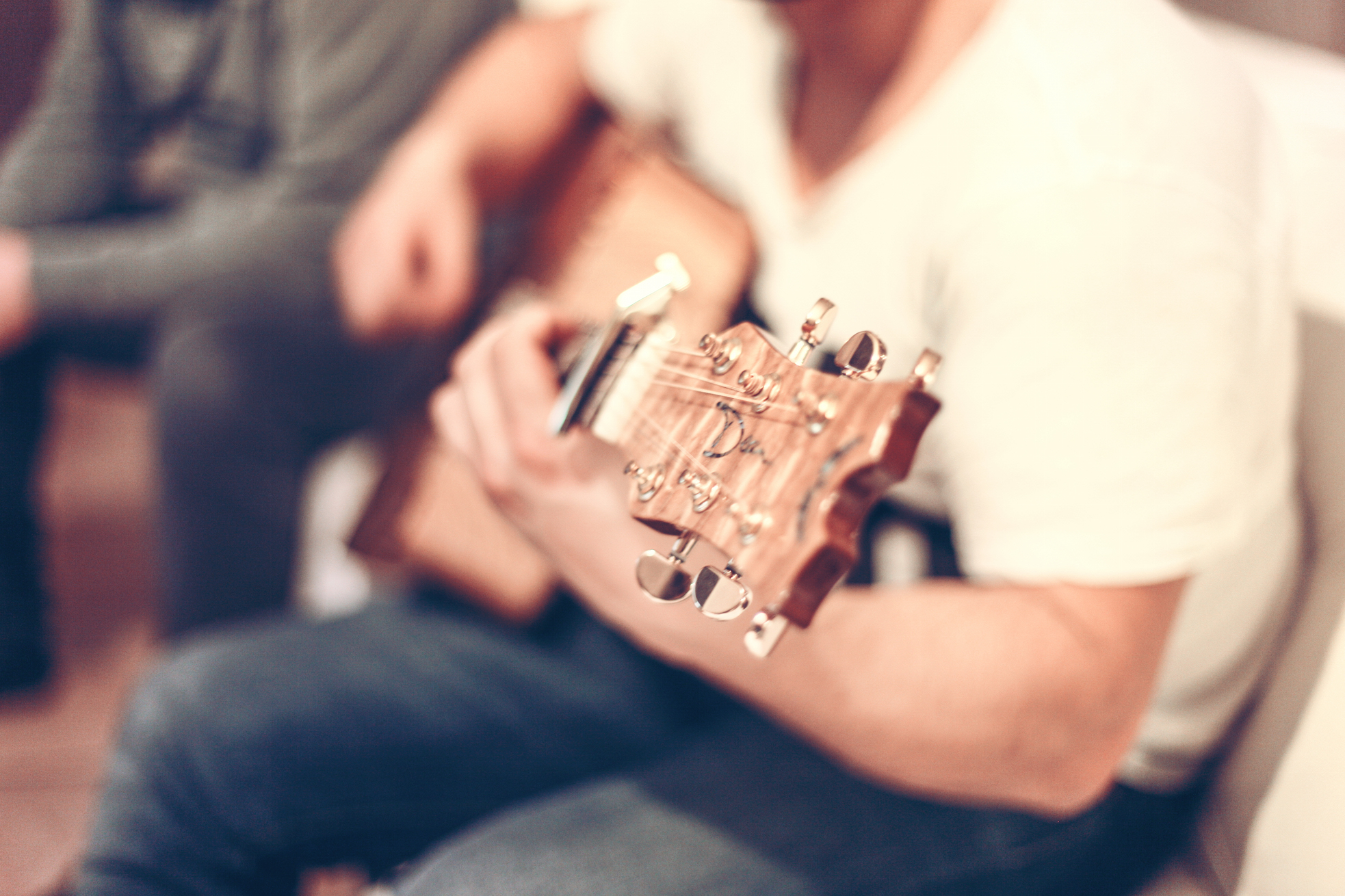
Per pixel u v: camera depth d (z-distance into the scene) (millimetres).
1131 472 749
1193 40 812
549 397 794
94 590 1873
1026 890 843
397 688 986
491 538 1105
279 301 1427
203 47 1506
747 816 855
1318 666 815
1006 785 775
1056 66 802
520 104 1358
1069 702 753
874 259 879
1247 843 824
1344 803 779
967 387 791
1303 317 873
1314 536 841
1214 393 748
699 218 1022
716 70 1073
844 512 652
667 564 690
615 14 1261
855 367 669
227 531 1417
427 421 1168
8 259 1418
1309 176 924
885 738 770
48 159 1520
